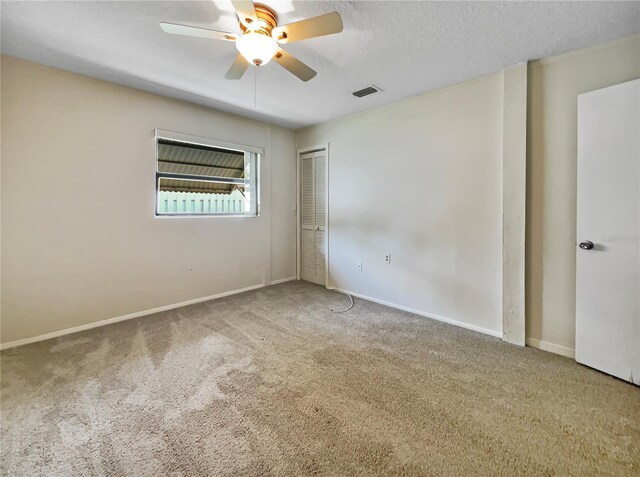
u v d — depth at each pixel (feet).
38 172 8.32
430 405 5.63
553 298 7.66
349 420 5.23
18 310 8.14
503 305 8.38
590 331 6.84
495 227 8.64
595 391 6.01
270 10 5.78
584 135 6.75
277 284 14.60
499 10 5.71
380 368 6.95
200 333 8.87
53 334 8.66
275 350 7.82
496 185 8.56
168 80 9.18
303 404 5.66
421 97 10.16
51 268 8.61
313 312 10.73
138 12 5.94
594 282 6.71
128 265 10.06
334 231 13.48
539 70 7.64
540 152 7.70
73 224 8.95
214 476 4.12
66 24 6.33
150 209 10.49
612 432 4.93
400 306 11.16
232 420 5.22
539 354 7.60
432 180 10.00
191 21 6.25
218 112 12.09
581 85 7.09
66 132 8.71
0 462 4.34
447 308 9.83
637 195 6.03
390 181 11.22
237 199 13.28
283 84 9.37
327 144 13.57
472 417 5.31
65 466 4.27
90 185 9.20
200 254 11.94
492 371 6.81
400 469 4.25
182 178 11.51
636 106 6.00
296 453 4.52
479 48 7.09
